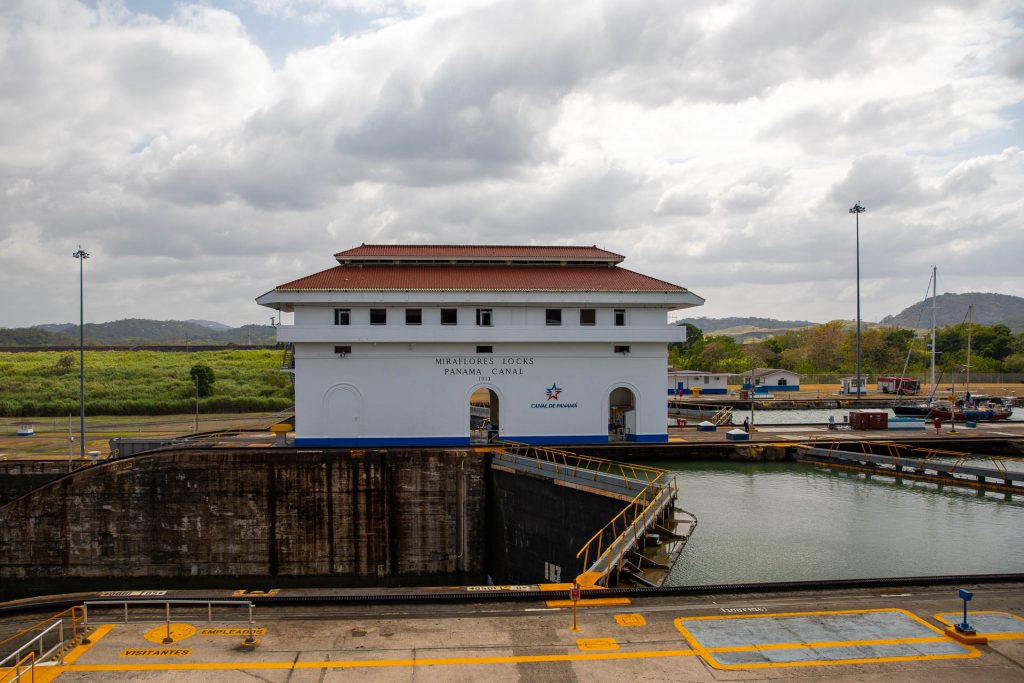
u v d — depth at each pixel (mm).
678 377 104438
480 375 47406
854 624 19906
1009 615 20469
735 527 35031
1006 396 105750
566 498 35375
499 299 46906
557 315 49062
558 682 16750
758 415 85750
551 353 48062
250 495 39469
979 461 50188
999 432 59750
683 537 31016
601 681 16797
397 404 46719
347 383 46469
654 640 18953
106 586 39062
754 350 171875
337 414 46406
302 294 45781
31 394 102312
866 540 33250
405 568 40281
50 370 122688
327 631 19562
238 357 146125
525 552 38219
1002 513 37938
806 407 94938
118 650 18359
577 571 34094
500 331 46688
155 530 39156
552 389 48062
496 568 40750
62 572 39062
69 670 17281
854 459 48375
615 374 48719
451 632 19500
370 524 39906
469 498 40656
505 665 17578
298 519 39625
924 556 31047
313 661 17797
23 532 39062
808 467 49375
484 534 41031
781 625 19859
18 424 76938
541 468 37750
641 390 49125
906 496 41438
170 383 110125
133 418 85562
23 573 39156
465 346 47281
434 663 17703
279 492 39500
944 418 73312
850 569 29266
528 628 19750
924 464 45750
